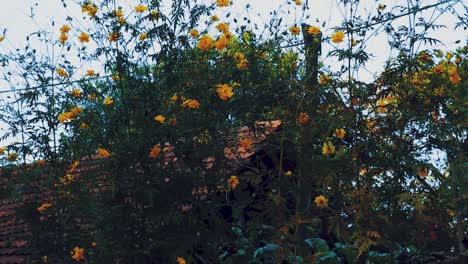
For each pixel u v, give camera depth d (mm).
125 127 3078
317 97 3035
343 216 2990
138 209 3010
